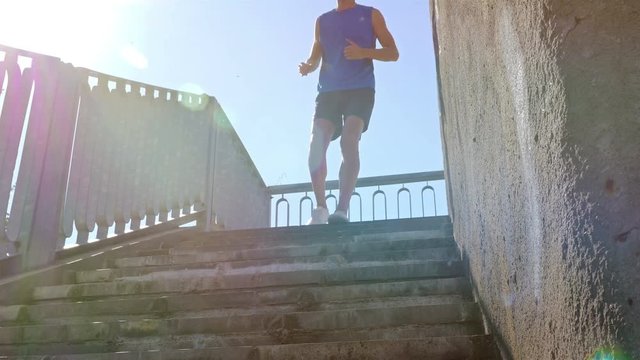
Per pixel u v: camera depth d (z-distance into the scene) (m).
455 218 3.94
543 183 1.31
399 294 3.37
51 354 3.22
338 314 3.05
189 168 6.31
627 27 1.15
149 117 5.87
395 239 4.57
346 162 5.14
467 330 2.91
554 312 1.30
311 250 4.27
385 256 4.07
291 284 3.70
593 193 1.10
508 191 1.80
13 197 4.36
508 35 1.59
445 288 3.32
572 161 1.15
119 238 5.12
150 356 2.80
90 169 5.02
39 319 3.63
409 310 3.01
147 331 3.20
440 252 3.97
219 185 6.78
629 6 1.16
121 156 5.41
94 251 4.82
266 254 4.32
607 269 1.05
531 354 1.62
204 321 3.16
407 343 2.60
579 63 1.18
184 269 4.25
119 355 2.83
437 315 2.97
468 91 2.61
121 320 3.50
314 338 3.03
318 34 5.54
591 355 1.10
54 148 4.67
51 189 4.57
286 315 3.10
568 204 1.16
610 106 1.12
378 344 2.62
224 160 7.01
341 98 5.29
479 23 2.14
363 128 5.36
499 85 1.82
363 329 3.01
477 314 2.93
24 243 4.31
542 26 1.28
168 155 6.02
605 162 1.10
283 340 3.05
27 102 4.58
